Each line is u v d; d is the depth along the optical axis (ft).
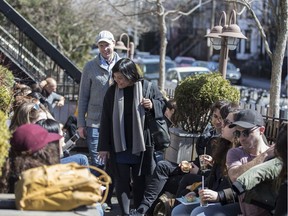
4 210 14.51
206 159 24.00
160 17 75.92
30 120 23.12
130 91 25.00
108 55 29.73
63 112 45.83
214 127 24.98
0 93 30.76
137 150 24.79
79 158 23.56
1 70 35.29
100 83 29.53
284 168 16.37
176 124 29.09
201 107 28.04
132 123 24.89
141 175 25.52
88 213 14.49
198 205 21.90
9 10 49.06
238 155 19.56
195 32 231.09
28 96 35.45
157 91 25.39
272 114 36.70
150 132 25.13
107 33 29.96
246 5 48.14
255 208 18.39
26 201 14.35
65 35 115.44
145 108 24.91
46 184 14.39
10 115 30.81
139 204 25.96
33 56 55.93
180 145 28.12
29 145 16.29
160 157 30.73
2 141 15.24
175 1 114.32
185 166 25.09
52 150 16.61
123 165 25.29
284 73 144.25
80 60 117.50
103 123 25.39
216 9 138.92
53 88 44.65
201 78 28.32
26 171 14.79
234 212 19.77
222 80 28.27
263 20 124.16
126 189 25.35
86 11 110.83
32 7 108.27
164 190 25.79
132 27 120.16
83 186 14.49
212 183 22.17
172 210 22.86
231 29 38.19
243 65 214.28
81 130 30.09
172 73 111.75
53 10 110.52
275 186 17.56
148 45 234.17
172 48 241.55
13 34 57.52
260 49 207.10
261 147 19.48
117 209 28.91
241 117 19.45
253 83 179.73
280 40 44.45
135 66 24.76
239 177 17.58
